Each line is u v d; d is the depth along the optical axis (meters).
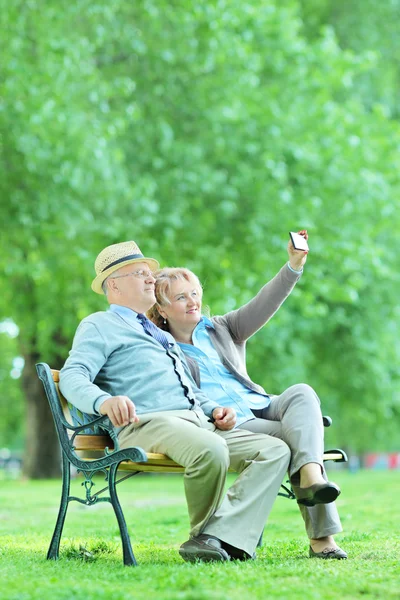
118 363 13.09
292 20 51.25
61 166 38.69
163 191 44.88
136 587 9.83
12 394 83.75
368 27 65.94
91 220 40.22
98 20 43.22
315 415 13.02
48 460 59.50
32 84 38.47
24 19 40.31
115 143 44.16
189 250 45.28
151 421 12.45
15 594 9.32
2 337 80.00
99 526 20.12
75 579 10.50
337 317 55.66
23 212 39.19
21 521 21.75
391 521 19.97
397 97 66.56
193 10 44.84
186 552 11.98
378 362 57.88
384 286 57.00
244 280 45.12
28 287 49.19
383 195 51.16
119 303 13.64
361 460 109.62
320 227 49.22
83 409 12.17
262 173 46.59
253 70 47.28
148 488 42.03
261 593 9.38
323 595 9.33
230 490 12.34
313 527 13.17
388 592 9.55
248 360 53.50
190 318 14.40
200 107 46.66
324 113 50.44
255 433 13.25
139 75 46.03
